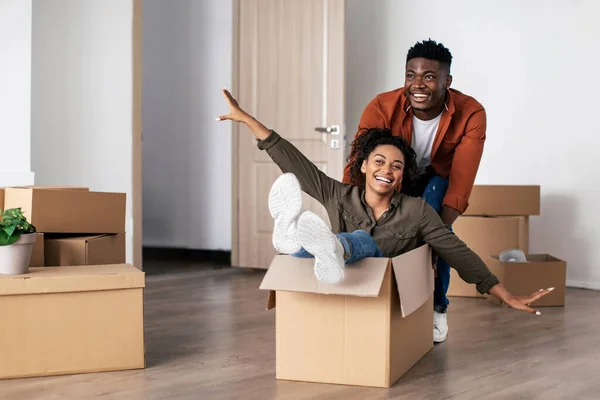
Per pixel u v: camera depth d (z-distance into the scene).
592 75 4.54
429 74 2.76
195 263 5.59
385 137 2.63
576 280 4.64
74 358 2.45
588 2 4.54
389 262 2.27
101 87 4.57
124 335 2.51
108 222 3.12
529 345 2.95
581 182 4.61
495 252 4.19
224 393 2.27
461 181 2.88
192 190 5.84
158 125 5.94
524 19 4.77
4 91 4.18
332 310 2.36
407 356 2.53
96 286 2.45
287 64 5.12
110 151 4.59
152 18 5.91
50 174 4.48
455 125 2.92
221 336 3.05
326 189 2.64
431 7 5.12
